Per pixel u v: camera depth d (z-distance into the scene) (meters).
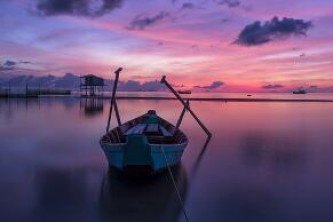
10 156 14.63
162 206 8.89
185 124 27.62
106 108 47.16
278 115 38.50
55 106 50.75
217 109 47.88
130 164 10.35
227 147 17.38
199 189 10.33
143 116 19.39
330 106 58.78
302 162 14.03
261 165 13.45
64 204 8.99
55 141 18.67
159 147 10.73
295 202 9.28
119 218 8.15
